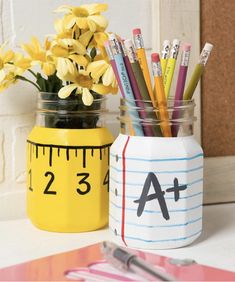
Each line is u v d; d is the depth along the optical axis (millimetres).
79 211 576
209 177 720
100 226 598
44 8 648
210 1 706
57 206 574
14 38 638
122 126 553
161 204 520
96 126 589
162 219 522
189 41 697
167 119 529
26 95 646
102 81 569
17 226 616
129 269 435
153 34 693
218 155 731
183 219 528
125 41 535
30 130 653
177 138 529
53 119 578
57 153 568
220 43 716
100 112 590
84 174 573
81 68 578
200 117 712
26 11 641
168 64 556
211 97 719
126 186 528
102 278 427
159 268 457
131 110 533
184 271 451
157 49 691
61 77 552
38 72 618
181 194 524
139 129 532
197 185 543
